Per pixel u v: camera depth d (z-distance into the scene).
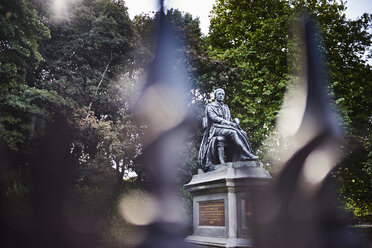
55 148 17.58
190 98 19.86
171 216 14.85
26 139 16.94
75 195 10.53
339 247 8.49
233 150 8.65
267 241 7.39
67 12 20.55
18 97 15.54
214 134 8.80
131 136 20.09
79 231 10.38
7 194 9.68
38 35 17.36
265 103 19.77
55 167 17.11
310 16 18.34
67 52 20.39
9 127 16.36
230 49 22.31
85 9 20.98
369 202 19.14
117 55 22.17
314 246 8.35
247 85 19.64
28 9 15.57
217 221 7.91
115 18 22.09
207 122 9.15
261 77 19.75
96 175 18.05
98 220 10.65
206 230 8.15
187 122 19.72
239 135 8.53
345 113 16.56
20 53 15.52
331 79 17.73
